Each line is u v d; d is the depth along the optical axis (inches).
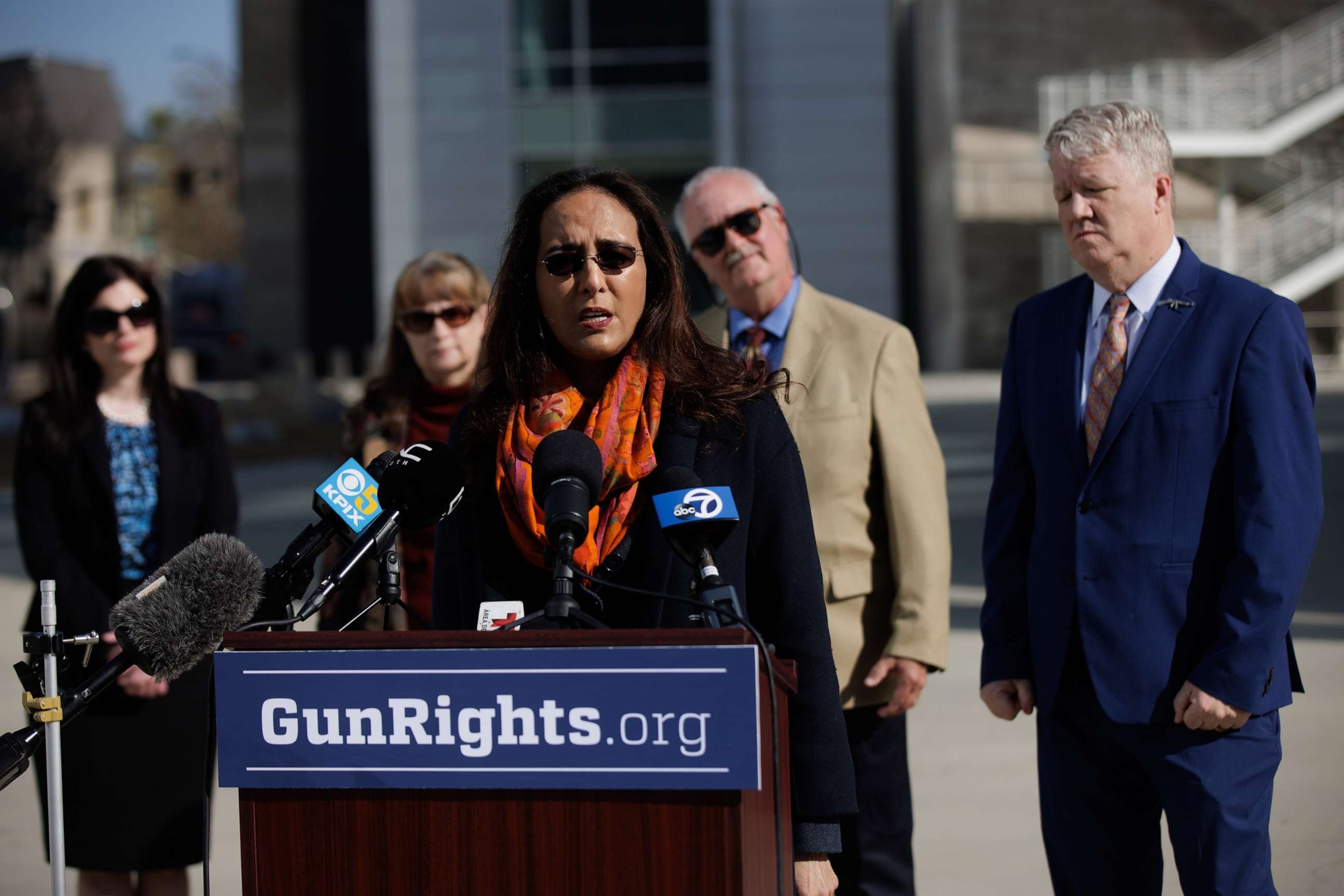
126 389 150.4
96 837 137.0
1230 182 1012.5
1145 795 114.0
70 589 142.5
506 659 71.5
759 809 72.9
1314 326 1056.8
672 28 1032.8
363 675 72.9
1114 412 110.4
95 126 1910.7
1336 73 1008.2
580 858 71.2
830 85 1049.5
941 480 134.8
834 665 90.0
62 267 1784.0
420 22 1039.6
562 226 90.2
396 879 72.9
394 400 156.3
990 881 154.7
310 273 1365.7
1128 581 108.5
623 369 91.0
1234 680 101.0
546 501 80.4
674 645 70.5
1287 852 155.9
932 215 1184.8
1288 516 102.5
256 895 74.0
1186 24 1104.8
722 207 139.7
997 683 120.2
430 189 1043.9
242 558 85.0
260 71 1350.9
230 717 73.9
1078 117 112.8
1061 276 1117.1
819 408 134.6
